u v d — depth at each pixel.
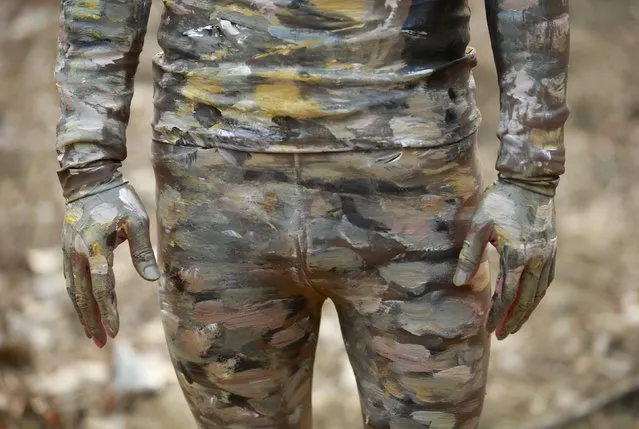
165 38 1.83
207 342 1.91
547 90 1.75
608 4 7.71
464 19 1.79
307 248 1.79
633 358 3.83
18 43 7.26
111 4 1.84
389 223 1.77
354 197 1.76
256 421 1.98
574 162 5.60
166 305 1.94
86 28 1.84
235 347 1.91
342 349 3.86
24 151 5.63
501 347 3.90
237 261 1.83
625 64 6.73
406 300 1.82
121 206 1.83
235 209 1.80
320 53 1.71
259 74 1.73
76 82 1.85
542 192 1.77
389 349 1.86
